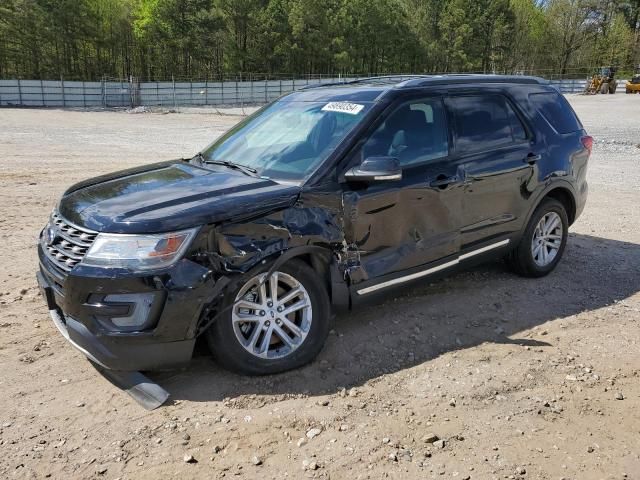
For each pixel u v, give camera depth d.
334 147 3.85
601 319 4.55
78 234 3.27
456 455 2.88
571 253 6.32
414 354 3.92
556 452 2.92
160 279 3.08
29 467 2.74
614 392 3.49
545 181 5.15
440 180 4.26
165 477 2.69
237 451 2.88
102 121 29.84
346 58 65.75
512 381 3.59
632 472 2.77
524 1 81.06
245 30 65.81
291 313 3.64
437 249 4.34
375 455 2.86
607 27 78.50
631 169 12.75
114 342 3.11
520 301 4.88
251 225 3.34
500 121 4.93
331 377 3.59
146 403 3.23
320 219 3.61
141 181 3.88
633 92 51.66
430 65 75.56
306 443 2.95
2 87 46.88
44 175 11.01
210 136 20.61
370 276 3.92
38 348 3.90
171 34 62.88
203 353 3.72
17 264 5.67
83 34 61.44
